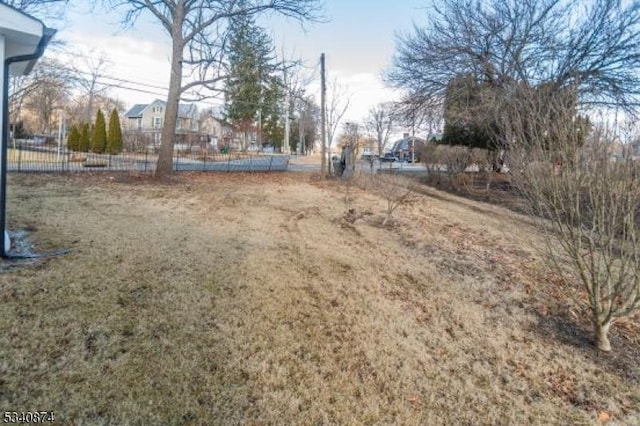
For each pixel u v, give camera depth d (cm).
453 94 1334
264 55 1292
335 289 378
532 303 389
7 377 204
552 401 244
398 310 350
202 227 560
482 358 286
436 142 1595
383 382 245
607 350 305
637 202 283
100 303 291
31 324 253
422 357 279
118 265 369
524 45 1125
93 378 212
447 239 631
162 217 605
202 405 204
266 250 477
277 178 1436
